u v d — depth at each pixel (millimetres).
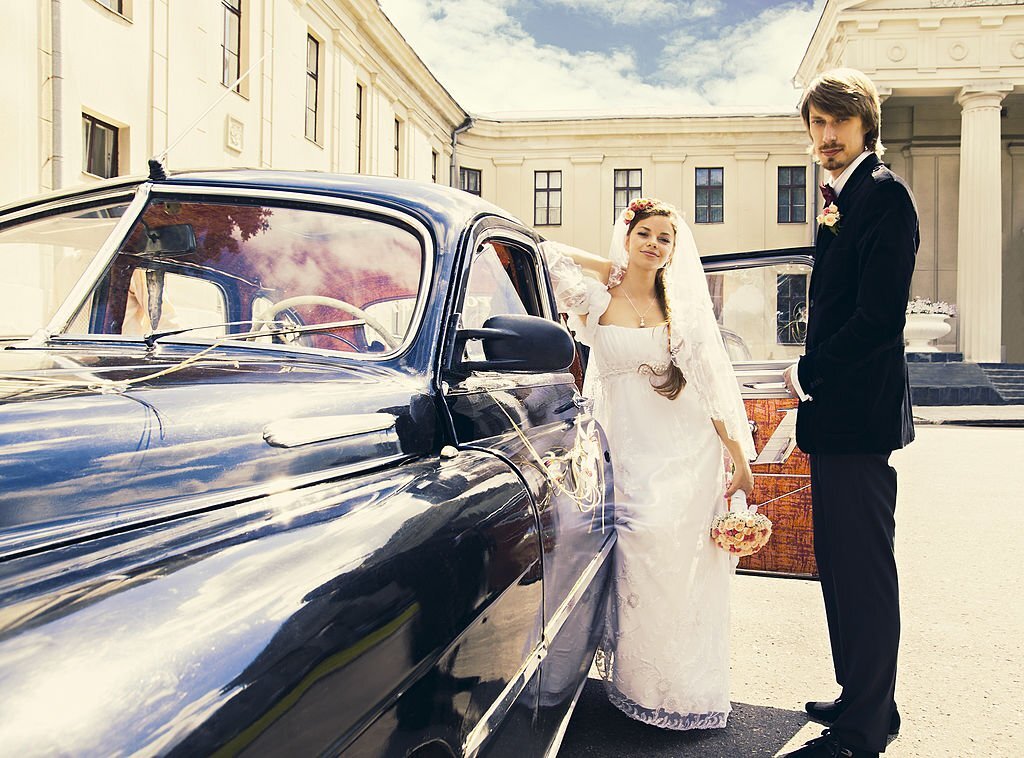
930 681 3141
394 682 993
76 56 8906
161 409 1081
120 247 1807
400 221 1784
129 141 9898
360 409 1373
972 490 7422
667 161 25578
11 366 1232
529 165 26000
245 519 1020
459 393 1651
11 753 590
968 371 20984
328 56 15875
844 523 2404
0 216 1982
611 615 2672
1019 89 22156
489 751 1287
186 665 741
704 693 2590
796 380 2451
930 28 21750
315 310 1730
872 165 2428
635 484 2645
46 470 884
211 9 11578
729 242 25484
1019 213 25750
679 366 2656
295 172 2008
